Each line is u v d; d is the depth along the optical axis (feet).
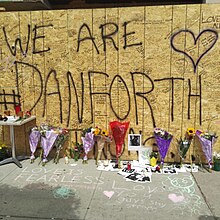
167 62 16.40
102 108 17.26
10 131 17.46
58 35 17.07
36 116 17.97
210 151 15.87
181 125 16.78
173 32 16.14
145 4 24.43
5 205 12.31
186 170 16.05
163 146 16.17
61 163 17.25
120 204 12.26
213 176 15.25
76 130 17.71
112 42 16.66
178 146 16.72
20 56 17.60
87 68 17.07
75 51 17.04
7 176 15.43
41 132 16.93
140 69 16.65
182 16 15.97
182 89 16.51
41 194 13.28
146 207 12.01
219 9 15.67
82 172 15.83
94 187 13.93
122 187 13.89
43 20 17.07
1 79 17.97
